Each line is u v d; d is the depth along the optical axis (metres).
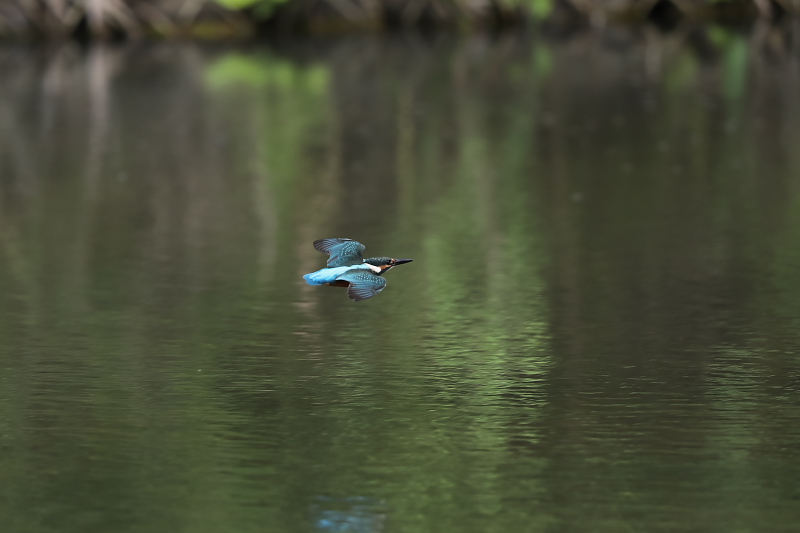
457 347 15.36
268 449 12.27
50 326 16.42
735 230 20.44
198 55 42.81
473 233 20.75
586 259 19.09
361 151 27.41
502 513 10.79
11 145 28.56
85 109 32.69
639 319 16.27
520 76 36.62
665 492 11.13
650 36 45.22
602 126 29.25
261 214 22.41
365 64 39.94
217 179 25.19
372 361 14.89
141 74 38.41
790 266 18.39
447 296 17.47
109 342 15.75
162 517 10.80
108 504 11.08
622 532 10.44
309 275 9.57
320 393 13.84
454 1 49.31
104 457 12.11
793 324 15.88
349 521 10.70
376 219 21.78
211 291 17.94
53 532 10.58
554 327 16.03
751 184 23.45
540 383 14.03
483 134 28.80
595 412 13.11
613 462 11.81
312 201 23.23
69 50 44.25
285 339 15.79
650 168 25.02
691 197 22.64
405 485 11.41
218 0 45.84
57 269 19.20
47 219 22.31
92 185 24.86
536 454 12.03
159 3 47.72
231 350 15.37
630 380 14.05
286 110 32.25
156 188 24.52
